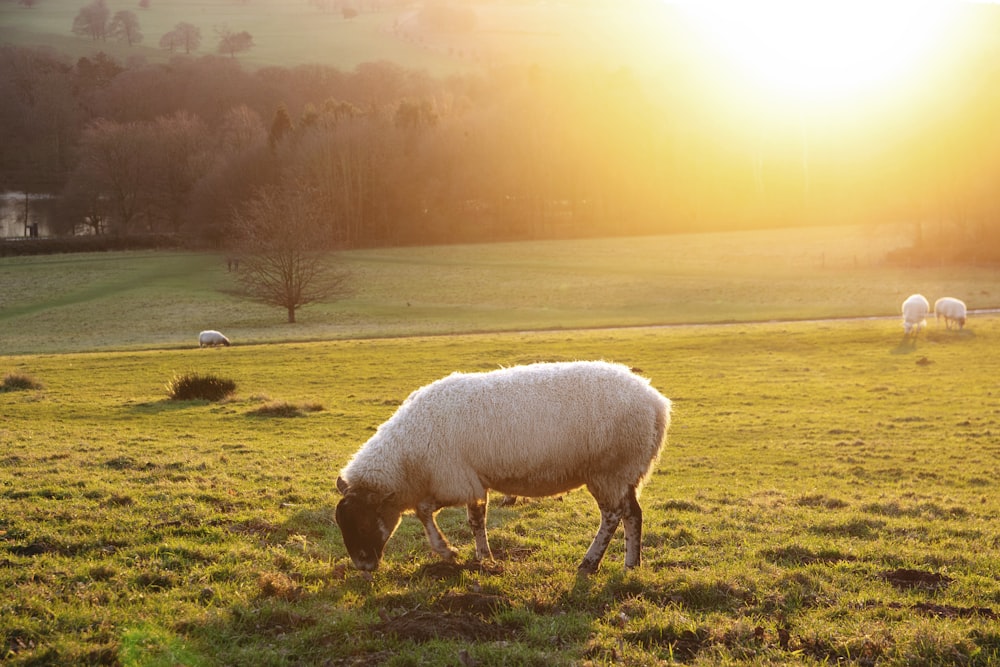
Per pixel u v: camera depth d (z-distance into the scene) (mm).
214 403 27078
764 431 22875
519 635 7391
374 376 34125
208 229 114438
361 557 8984
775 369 35312
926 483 16688
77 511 11289
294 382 32781
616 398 9398
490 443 9266
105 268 94750
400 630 7301
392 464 9273
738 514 13273
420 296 78125
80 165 132500
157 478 14359
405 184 125312
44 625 7207
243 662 6664
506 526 11867
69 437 19750
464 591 8398
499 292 78875
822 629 7449
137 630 7203
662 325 57281
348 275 73625
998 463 18531
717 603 8242
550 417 9289
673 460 19094
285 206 70562
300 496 13203
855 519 12734
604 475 9391
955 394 28891
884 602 8266
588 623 7582
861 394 29281
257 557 9586
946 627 7367
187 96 174125
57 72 174625
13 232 124500
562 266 93062
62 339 59719
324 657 6828
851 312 61219
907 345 41562
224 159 124625
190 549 9641
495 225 130000
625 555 9602
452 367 36031
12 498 12250
